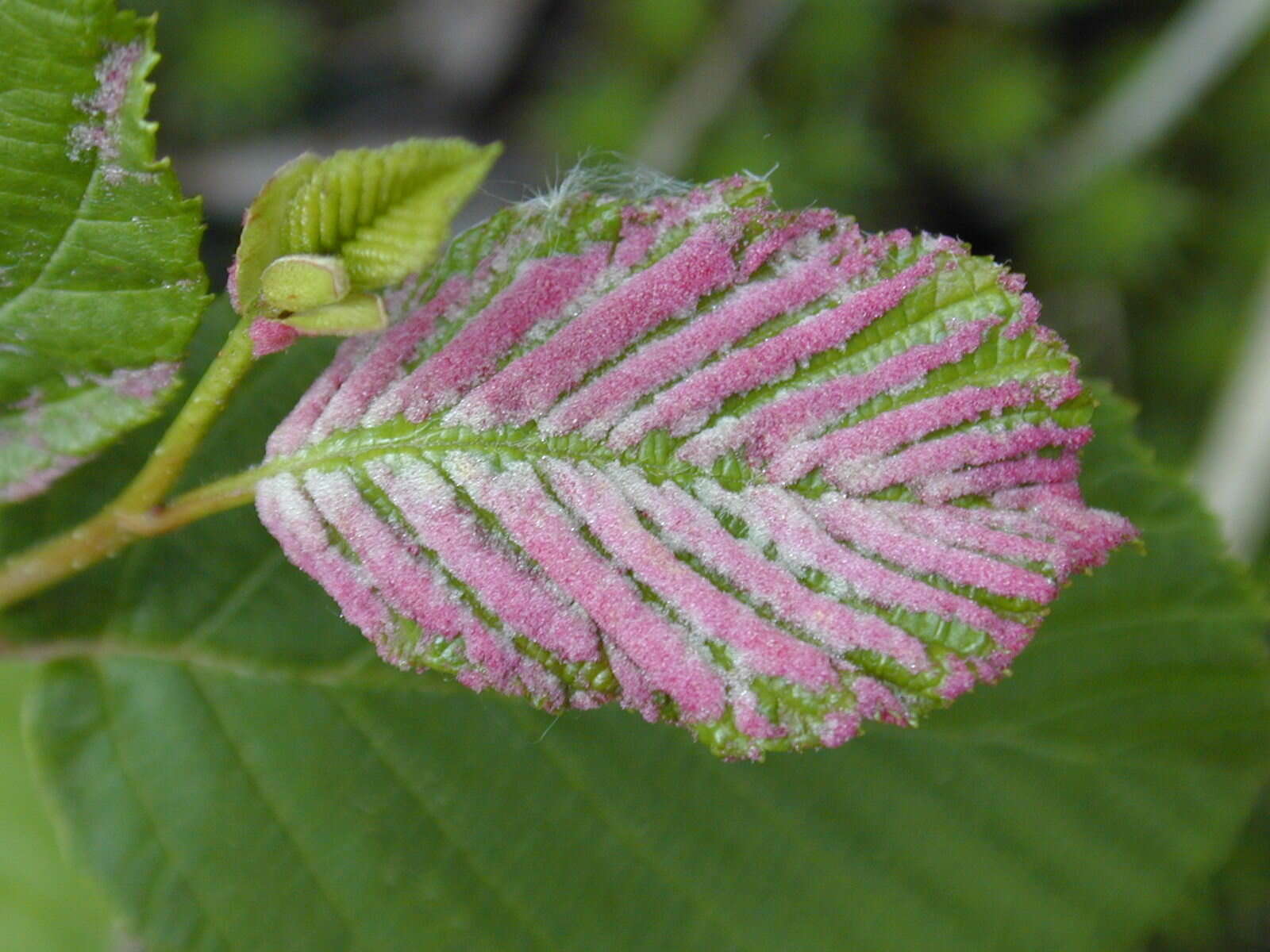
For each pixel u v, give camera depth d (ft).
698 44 1.05
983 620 0.55
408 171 0.52
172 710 0.62
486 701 0.63
